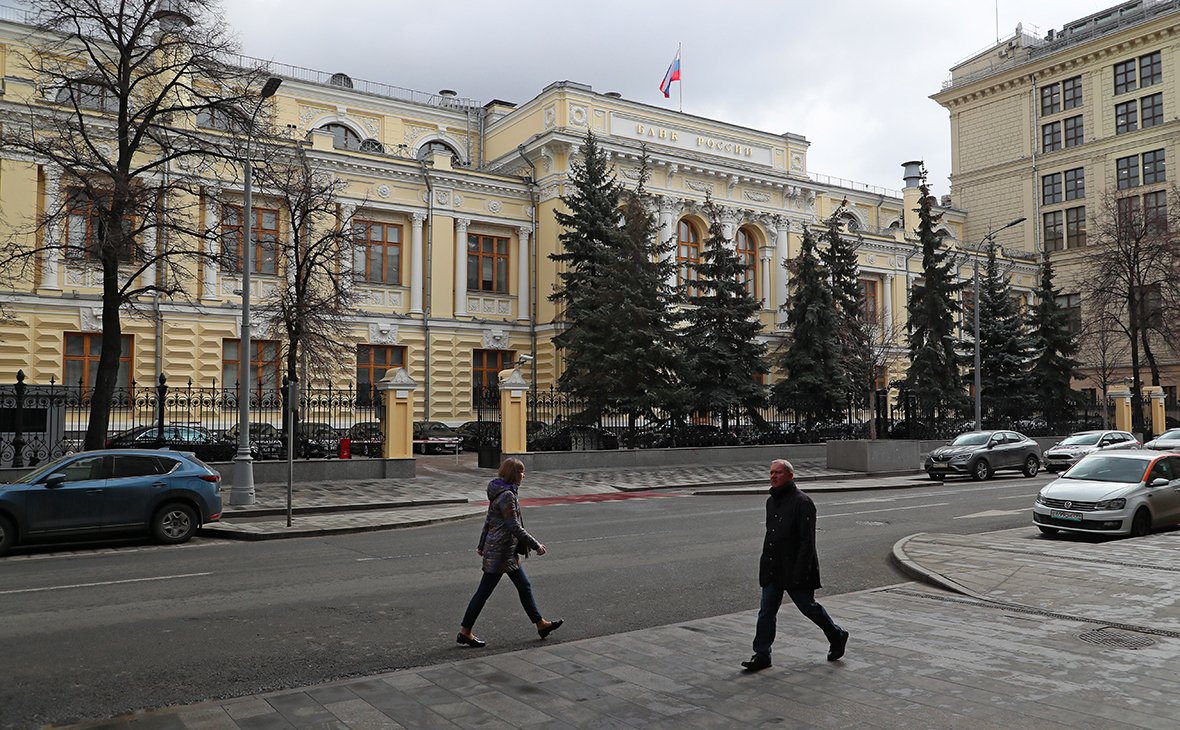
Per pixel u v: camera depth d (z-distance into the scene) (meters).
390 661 7.00
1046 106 64.56
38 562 12.12
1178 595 9.02
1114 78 60.44
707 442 32.28
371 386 36.34
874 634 7.39
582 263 35.81
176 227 21.38
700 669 6.41
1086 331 51.34
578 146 40.41
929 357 40.66
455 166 42.34
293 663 6.92
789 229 47.97
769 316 47.38
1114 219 50.66
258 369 35.31
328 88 43.62
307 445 25.69
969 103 69.75
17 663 6.87
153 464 14.23
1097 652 6.70
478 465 29.73
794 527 6.43
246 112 22.38
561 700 5.73
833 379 37.38
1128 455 15.29
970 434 29.23
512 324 41.88
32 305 31.19
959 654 6.68
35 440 20.17
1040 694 5.65
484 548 7.54
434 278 40.09
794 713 5.38
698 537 14.41
